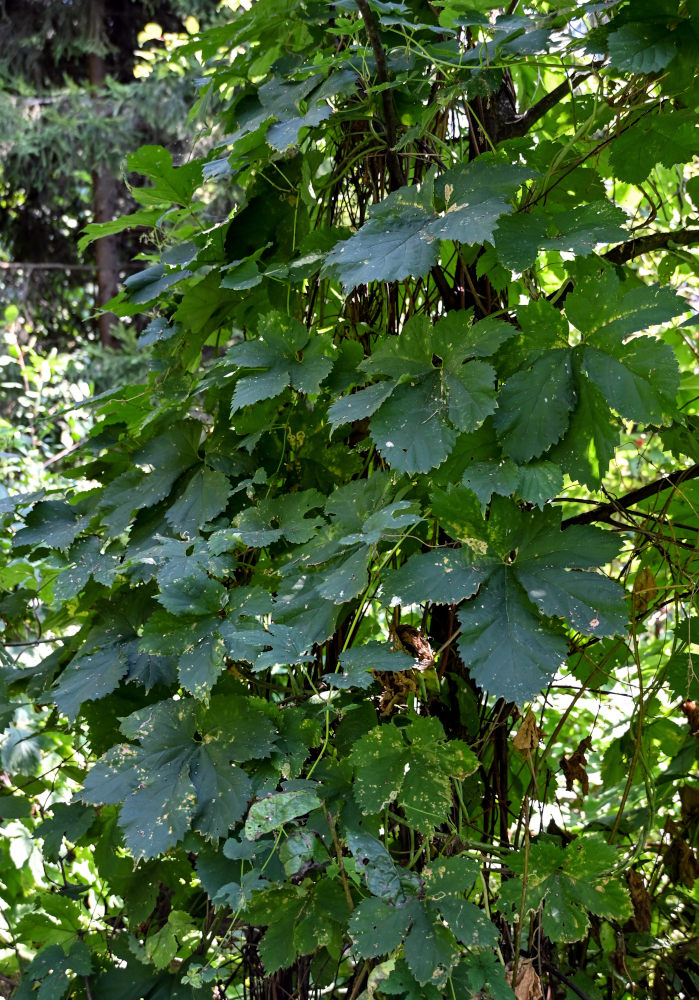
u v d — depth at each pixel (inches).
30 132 218.1
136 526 43.4
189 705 38.5
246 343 40.6
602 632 33.8
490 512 36.3
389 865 35.3
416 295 44.8
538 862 36.7
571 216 37.5
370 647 36.5
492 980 34.5
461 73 41.4
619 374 35.0
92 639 42.6
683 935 49.2
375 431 36.0
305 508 39.9
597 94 40.0
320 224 46.8
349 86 40.7
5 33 233.6
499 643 34.0
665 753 46.8
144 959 40.9
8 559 46.9
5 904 53.8
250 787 36.6
